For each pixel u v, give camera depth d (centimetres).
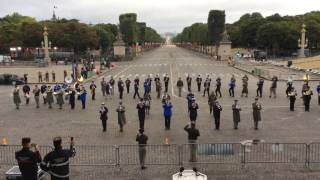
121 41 12144
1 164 1986
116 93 4803
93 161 2050
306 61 9856
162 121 3122
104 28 15962
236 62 9919
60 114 3494
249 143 2070
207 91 4472
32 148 1316
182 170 1588
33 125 3055
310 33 13150
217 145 2034
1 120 3259
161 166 2003
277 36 12975
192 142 2036
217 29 13675
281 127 2852
